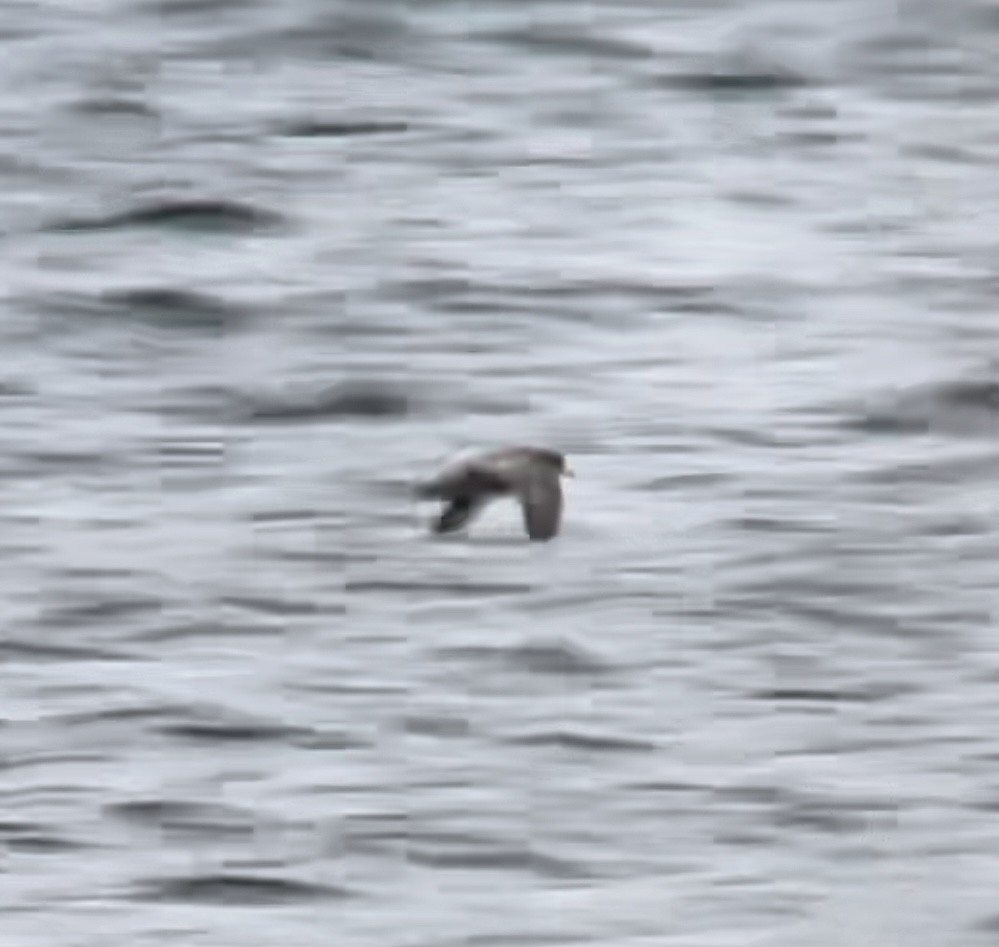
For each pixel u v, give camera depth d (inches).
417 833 1481.3
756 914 1417.3
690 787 1525.6
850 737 1576.0
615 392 2048.5
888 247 2345.0
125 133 2620.6
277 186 2491.4
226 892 1434.5
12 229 2405.3
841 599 1733.5
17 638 1680.6
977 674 1648.6
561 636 1680.6
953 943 1402.6
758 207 2442.2
